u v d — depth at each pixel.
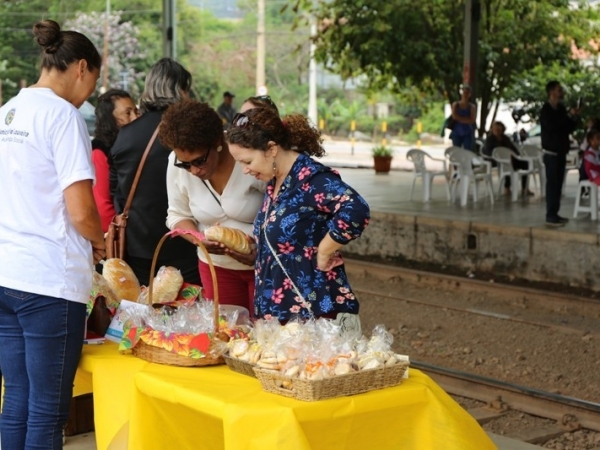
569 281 12.48
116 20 43.84
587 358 9.04
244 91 52.22
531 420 7.29
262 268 4.41
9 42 41.22
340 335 3.98
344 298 4.35
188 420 4.13
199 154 4.62
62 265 4.22
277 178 4.35
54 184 4.21
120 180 5.68
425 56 24.58
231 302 5.19
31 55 41.34
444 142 46.34
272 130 4.23
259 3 48.94
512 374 8.60
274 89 53.78
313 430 3.66
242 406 3.63
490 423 7.21
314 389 3.61
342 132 51.03
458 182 18.50
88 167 4.21
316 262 4.31
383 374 3.79
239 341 4.17
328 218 4.29
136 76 43.97
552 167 13.77
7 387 4.48
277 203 4.32
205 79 51.78
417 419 3.88
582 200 17.58
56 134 4.18
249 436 3.60
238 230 4.75
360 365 3.79
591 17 26.73
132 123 5.67
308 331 3.91
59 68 4.31
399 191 20.16
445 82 25.33
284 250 4.32
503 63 25.95
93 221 4.21
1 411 4.69
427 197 17.73
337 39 25.22
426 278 12.73
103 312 4.84
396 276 13.16
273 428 3.56
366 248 15.04
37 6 42.22
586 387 8.15
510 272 13.16
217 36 52.47
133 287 5.01
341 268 4.38
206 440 4.12
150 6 45.69
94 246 4.36
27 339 4.27
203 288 5.27
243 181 4.89
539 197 18.59
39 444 4.31
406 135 48.47
